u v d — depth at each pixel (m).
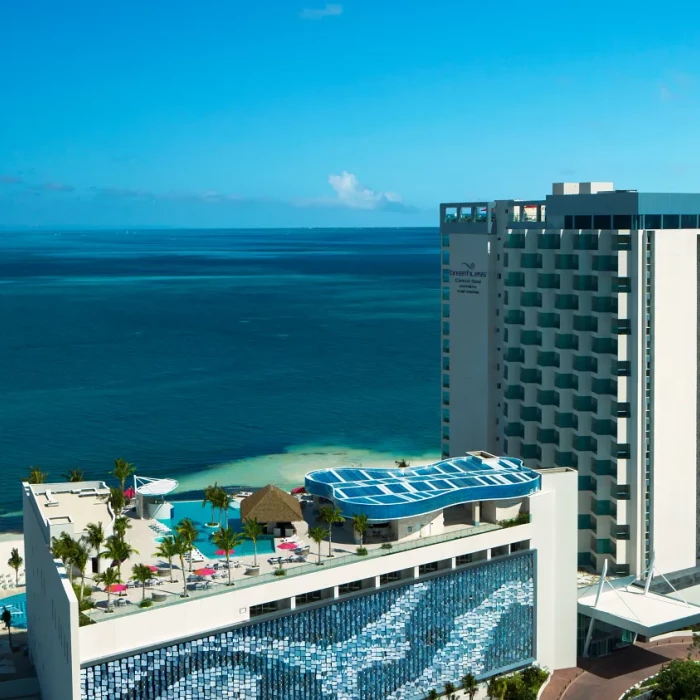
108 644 73.44
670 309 113.62
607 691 98.38
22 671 96.81
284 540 92.25
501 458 109.88
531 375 130.38
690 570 117.50
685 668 94.69
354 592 86.19
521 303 130.75
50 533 83.81
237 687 79.94
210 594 78.75
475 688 92.50
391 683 89.31
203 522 100.00
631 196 113.44
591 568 120.25
